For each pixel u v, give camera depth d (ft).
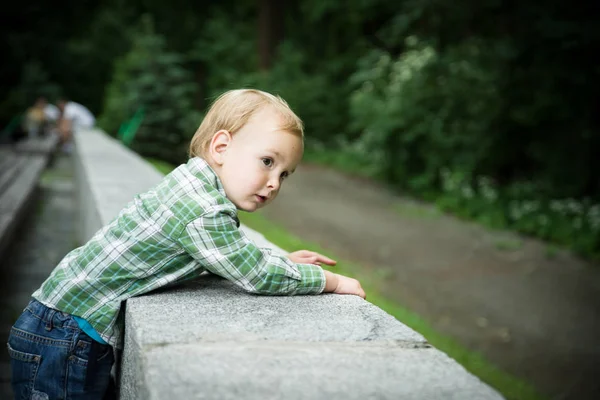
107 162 18.63
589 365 16.33
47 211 22.94
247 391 3.81
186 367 4.08
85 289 5.93
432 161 40.83
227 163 6.15
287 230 30.91
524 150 38.24
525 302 21.59
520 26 37.73
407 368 4.23
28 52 90.84
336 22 77.05
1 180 19.43
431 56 42.27
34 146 33.81
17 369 6.12
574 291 22.94
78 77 101.24
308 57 79.82
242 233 5.93
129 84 37.42
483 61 39.42
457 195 37.55
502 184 39.27
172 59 37.24
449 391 3.92
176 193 5.94
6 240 11.89
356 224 33.68
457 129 40.14
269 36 79.41
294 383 3.94
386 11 63.87
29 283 14.47
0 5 88.94
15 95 75.25
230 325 4.96
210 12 97.04
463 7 41.57
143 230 5.87
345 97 66.85
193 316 5.18
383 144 44.04
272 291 5.91
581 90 33.78
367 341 4.71
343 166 54.24
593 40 32.12
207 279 6.68
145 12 102.68
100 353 6.04
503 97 36.78
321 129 65.72
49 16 95.45
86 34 103.09
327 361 4.29
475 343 17.51
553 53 34.27
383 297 20.48
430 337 16.22
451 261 26.78
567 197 33.99
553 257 27.61
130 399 5.04
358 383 3.97
